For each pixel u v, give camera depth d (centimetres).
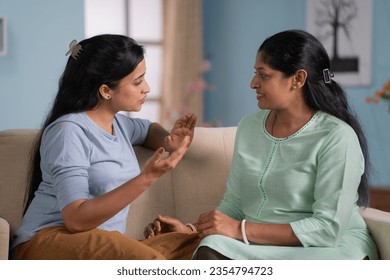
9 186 297
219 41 832
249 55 785
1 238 247
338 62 671
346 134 253
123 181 274
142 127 309
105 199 241
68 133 258
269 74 256
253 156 271
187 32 817
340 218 246
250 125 279
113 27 811
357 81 655
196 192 314
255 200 267
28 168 291
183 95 820
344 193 247
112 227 269
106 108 274
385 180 630
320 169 252
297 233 245
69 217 244
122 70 266
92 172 264
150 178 242
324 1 684
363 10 648
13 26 469
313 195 257
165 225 291
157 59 844
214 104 842
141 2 828
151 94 843
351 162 250
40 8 474
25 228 262
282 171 259
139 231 306
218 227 250
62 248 245
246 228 249
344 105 270
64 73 276
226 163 317
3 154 302
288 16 732
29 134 309
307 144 258
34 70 475
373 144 640
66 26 479
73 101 271
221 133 324
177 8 819
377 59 638
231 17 811
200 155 317
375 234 269
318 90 261
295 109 264
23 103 474
